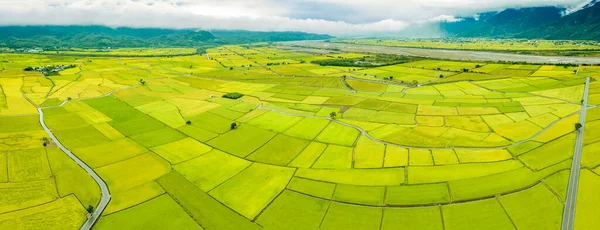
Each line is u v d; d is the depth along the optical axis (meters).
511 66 196.62
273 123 100.38
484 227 47.88
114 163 72.44
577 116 95.44
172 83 178.88
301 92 152.00
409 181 62.00
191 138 88.25
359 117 106.00
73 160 73.81
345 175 65.44
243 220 51.72
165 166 70.94
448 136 84.94
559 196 54.16
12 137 87.19
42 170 68.62
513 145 76.94
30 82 168.12
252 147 81.44
